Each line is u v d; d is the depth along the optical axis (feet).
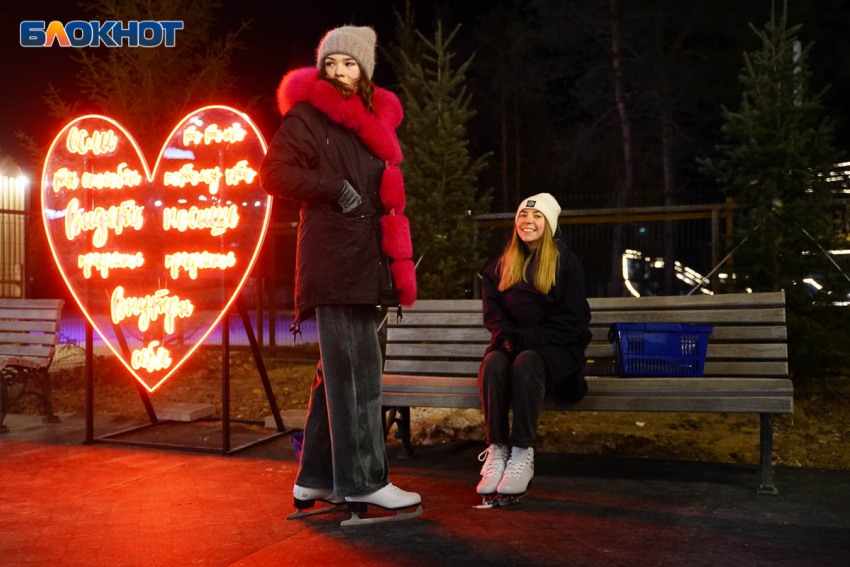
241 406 22.67
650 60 81.46
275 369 29.71
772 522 11.40
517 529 11.22
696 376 13.70
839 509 12.03
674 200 81.71
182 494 13.43
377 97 11.93
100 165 18.42
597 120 89.40
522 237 13.48
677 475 14.26
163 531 11.39
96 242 18.22
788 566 9.60
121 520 11.94
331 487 12.08
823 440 16.99
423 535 11.01
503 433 12.78
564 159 96.63
